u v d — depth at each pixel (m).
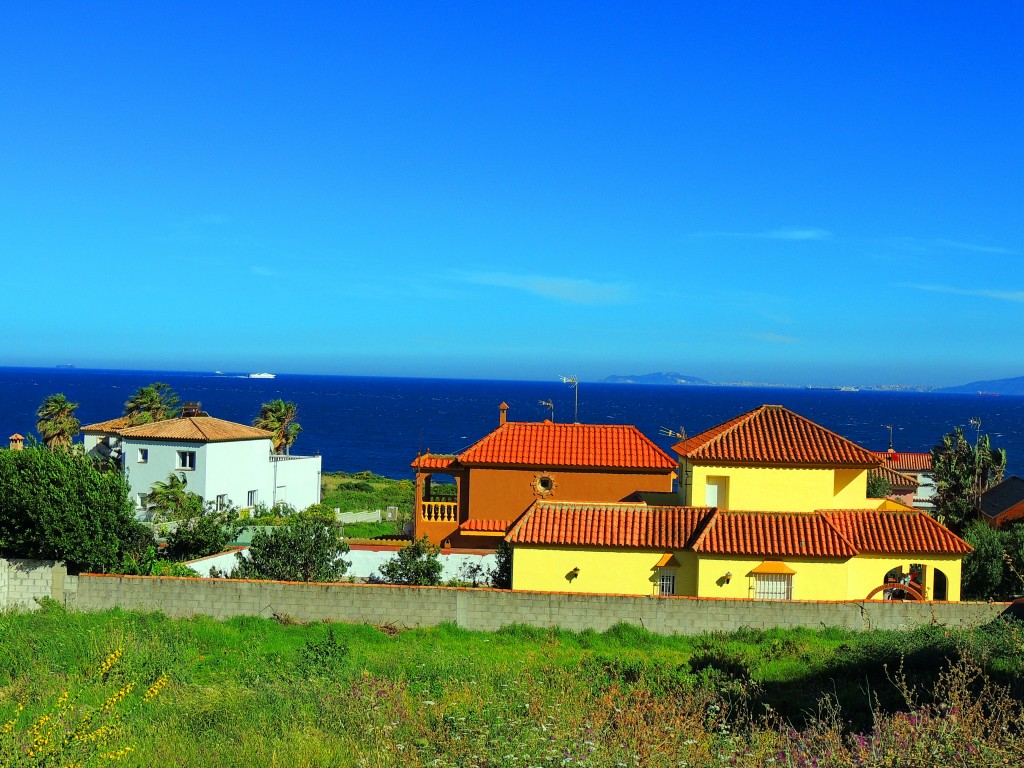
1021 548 32.44
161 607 26.91
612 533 30.23
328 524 35.75
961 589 32.19
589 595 26.55
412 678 19.81
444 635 26.03
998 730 11.16
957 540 30.02
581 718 14.56
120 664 19.58
